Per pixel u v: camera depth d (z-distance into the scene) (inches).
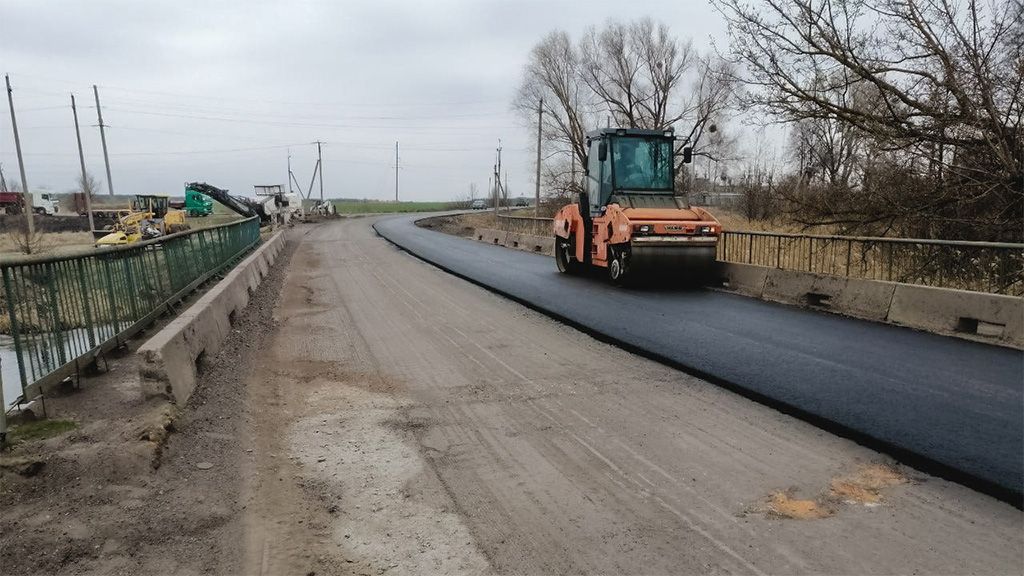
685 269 484.4
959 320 320.2
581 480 166.4
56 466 159.0
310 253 968.9
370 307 451.5
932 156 458.3
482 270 660.1
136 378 233.0
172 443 183.3
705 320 362.6
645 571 125.1
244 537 139.6
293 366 290.2
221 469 173.0
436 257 826.8
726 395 233.5
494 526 144.4
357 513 151.9
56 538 134.9
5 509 145.0
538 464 176.9
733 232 538.9
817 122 614.2
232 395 237.1
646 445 188.2
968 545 131.9
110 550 132.5
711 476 166.7
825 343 303.0
